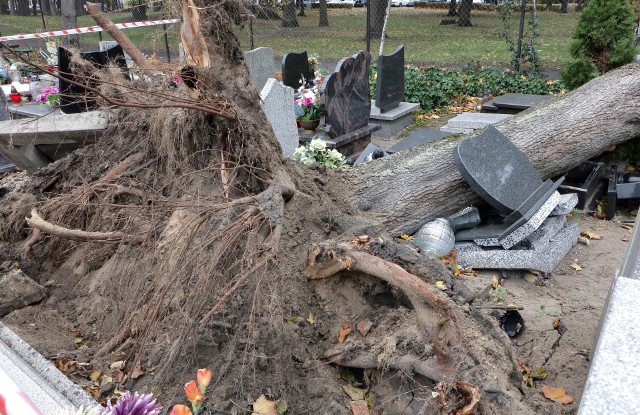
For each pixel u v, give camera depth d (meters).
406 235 5.44
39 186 5.11
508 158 5.49
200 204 3.32
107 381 3.22
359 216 4.78
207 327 3.15
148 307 3.21
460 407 2.62
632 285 2.23
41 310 4.11
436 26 23.92
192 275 3.06
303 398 3.03
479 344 3.02
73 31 7.96
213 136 4.09
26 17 18.44
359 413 2.93
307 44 18.95
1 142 5.46
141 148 4.74
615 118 6.30
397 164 5.72
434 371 2.77
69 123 5.35
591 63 8.61
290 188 3.88
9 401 1.70
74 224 4.58
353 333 3.28
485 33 21.66
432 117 11.20
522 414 2.63
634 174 6.81
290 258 3.60
